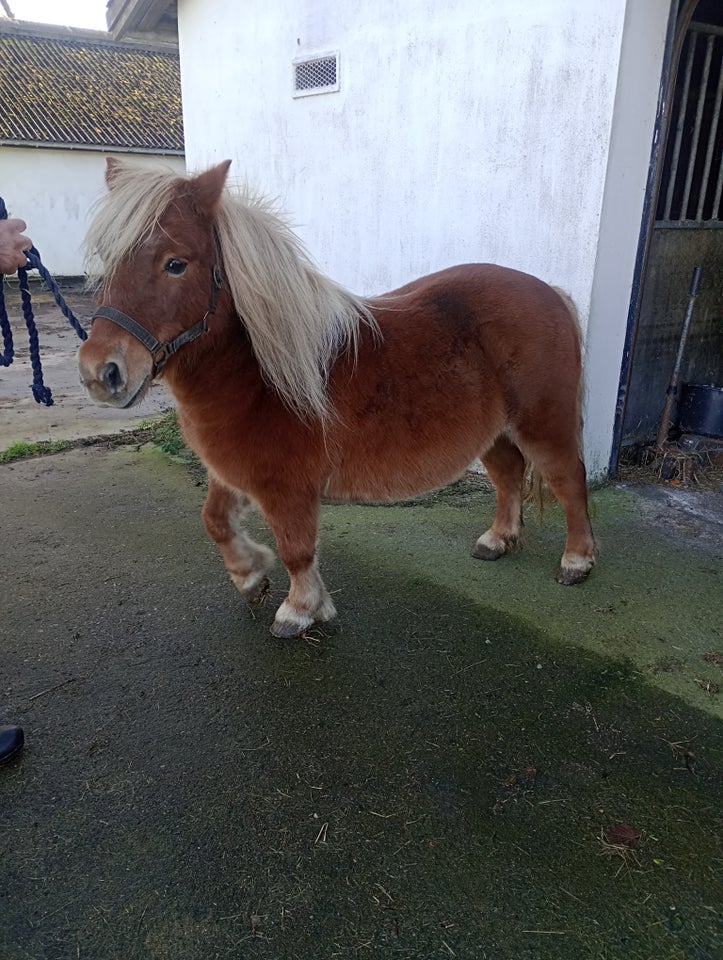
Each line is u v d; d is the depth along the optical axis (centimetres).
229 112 473
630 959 133
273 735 192
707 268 373
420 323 220
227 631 239
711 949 134
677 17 291
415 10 341
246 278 183
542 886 148
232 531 241
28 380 600
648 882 148
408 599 257
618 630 236
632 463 377
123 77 1600
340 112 397
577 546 262
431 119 351
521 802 169
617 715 197
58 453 417
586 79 286
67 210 1355
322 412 202
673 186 340
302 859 155
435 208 364
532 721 196
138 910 144
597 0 274
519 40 304
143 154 1398
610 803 168
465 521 321
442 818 165
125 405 167
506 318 227
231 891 147
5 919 142
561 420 241
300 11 399
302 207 443
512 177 325
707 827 161
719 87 338
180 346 178
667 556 284
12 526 318
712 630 236
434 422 220
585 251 305
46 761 183
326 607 237
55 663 222
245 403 199
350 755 185
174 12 511
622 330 328
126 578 273
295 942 137
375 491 227
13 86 1429
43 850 158
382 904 144
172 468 390
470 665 220
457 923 140
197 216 173
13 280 1305
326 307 205
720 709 199
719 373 413
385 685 211
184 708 202
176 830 162
